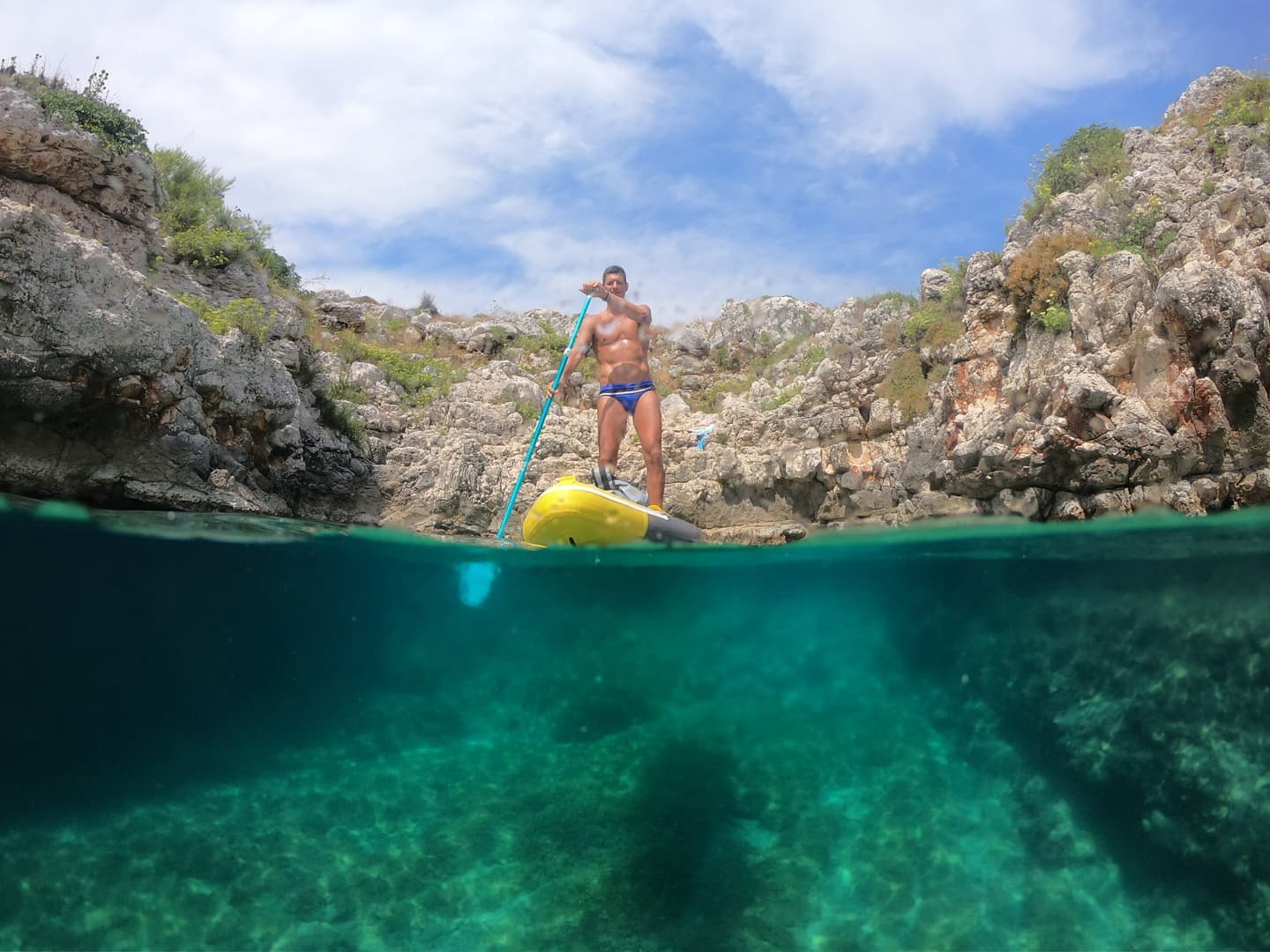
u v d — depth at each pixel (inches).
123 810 347.9
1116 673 432.5
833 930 280.4
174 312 350.6
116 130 397.4
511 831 338.0
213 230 458.0
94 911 275.1
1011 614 490.0
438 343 628.1
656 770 392.5
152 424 351.9
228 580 446.9
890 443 466.9
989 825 339.9
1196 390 351.6
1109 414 367.9
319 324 539.8
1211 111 475.5
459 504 422.0
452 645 510.9
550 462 446.6
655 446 352.5
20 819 335.0
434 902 293.9
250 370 382.3
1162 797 352.8
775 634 534.6
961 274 495.8
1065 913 290.5
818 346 593.6
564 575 450.3
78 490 341.1
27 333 309.0
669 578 466.0
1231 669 416.2
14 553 389.1
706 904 294.0
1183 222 406.9
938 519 426.9
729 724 444.5
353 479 418.6
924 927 282.5
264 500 388.5
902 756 395.9
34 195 372.2
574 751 413.7
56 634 422.0
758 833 336.8
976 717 416.5
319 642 486.0
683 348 691.4
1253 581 403.2
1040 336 410.3
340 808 354.6
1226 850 326.3
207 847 319.0
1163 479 363.6
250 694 453.1
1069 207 449.4
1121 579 445.1
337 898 293.3
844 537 434.9
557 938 276.8
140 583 426.3
